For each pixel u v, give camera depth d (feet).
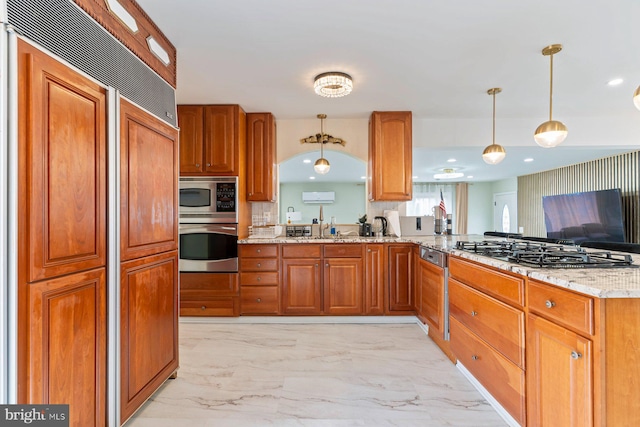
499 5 5.66
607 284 3.73
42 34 3.56
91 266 4.34
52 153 3.69
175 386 6.59
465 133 12.55
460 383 6.69
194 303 10.53
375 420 5.51
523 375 4.78
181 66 8.05
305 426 5.36
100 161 4.49
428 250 8.91
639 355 3.56
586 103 10.75
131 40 5.32
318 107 11.13
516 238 10.32
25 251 3.37
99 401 4.49
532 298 4.61
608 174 17.22
